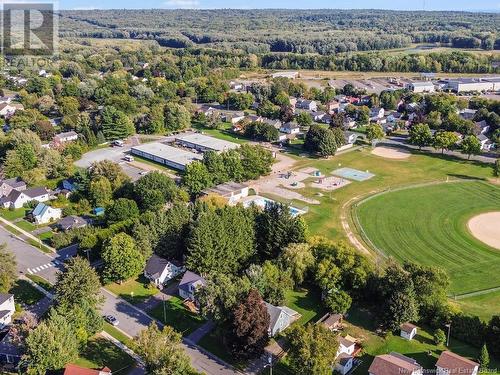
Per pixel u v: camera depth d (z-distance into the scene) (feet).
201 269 358.84
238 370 282.15
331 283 335.67
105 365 285.23
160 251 390.42
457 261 401.90
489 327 295.28
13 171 568.00
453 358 272.51
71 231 437.17
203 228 364.58
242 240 374.84
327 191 551.59
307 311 334.24
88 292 312.71
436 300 317.63
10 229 464.24
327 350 263.29
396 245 428.56
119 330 316.81
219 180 544.62
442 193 545.03
